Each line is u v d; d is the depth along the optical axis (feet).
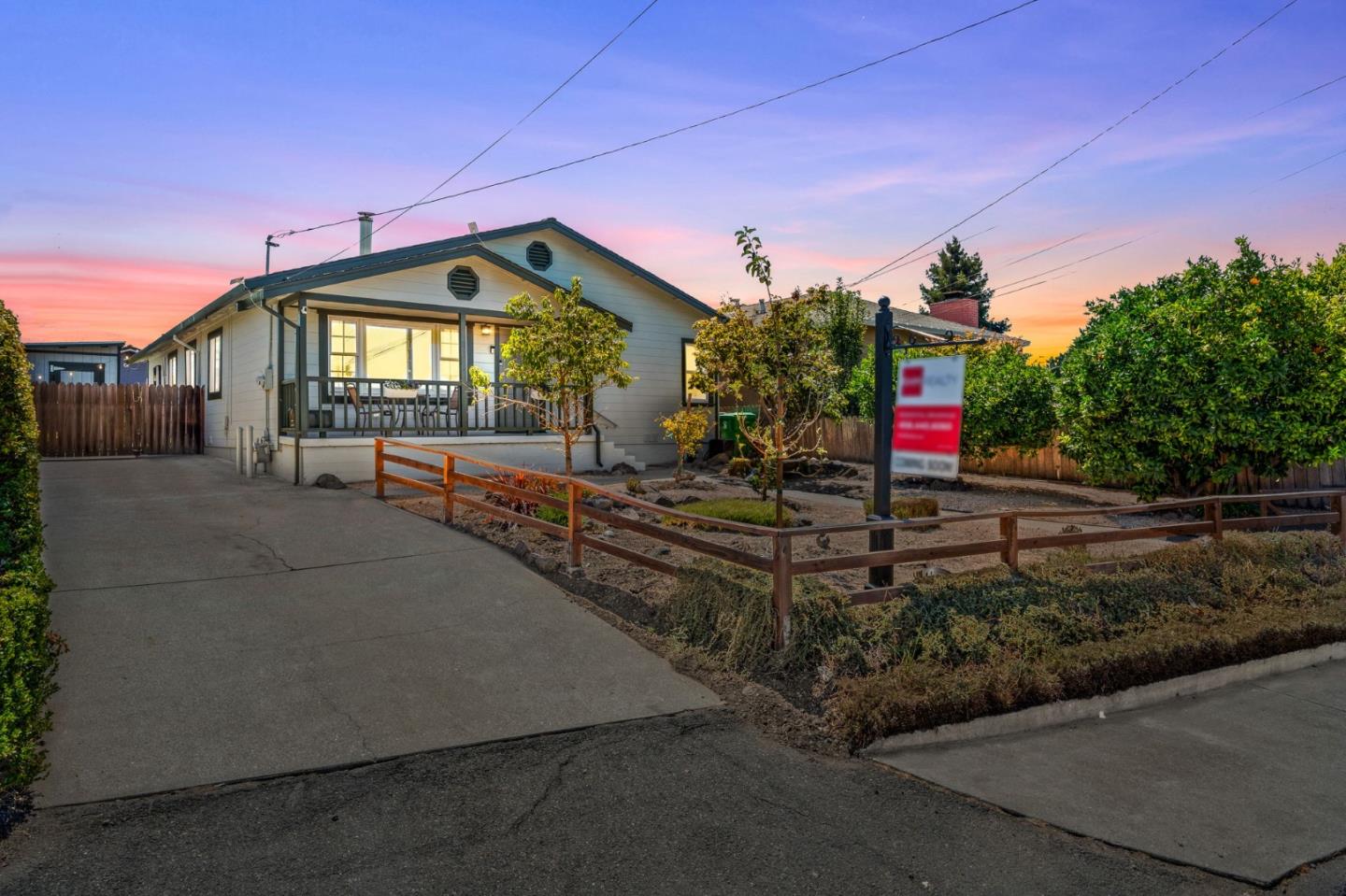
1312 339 31.30
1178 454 33.81
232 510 32.17
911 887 10.27
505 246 52.54
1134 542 31.07
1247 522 26.40
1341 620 20.84
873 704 14.69
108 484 39.17
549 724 14.87
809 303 28.14
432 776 12.79
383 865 10.34
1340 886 10.61
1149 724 16.20
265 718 14.47
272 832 11.07
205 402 59.77
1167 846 11.42
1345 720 16.58
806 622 17.15
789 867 10.61
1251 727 16.14
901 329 74.28
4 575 15.71
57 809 11.35
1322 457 31.12
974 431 47.47
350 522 30.25
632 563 24.09
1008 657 16.80
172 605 19.99
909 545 28.32
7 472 16.97
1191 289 34.24
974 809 12.42
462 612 20.57
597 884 10.09
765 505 33.65
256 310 47.70
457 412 50.16
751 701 15.93
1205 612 20.59
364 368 47.96
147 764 12.69
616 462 52.85
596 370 37.27
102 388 56.18
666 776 13.10
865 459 59.11
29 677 13.08
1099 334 36.40
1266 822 12.20
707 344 29.25
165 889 9.71
